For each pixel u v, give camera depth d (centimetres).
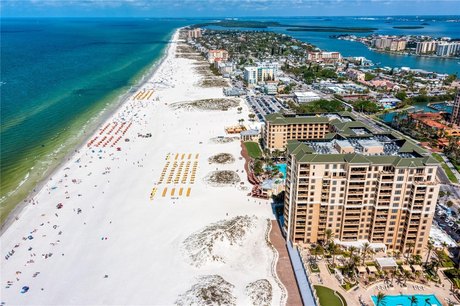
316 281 14300
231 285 14238
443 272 14788
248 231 17525
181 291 13950
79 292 13975
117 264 15512
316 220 16012
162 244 16788
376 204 15250
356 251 15738
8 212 19650
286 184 16375
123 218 18912
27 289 14125
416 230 15250
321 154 15038
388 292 13762
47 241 17125
